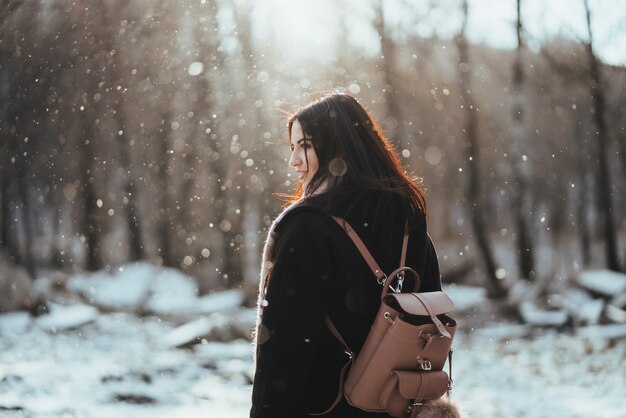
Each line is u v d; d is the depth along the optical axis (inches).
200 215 1099.3
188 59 931.3
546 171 1066.1
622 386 376.5
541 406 327.0
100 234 1026.1
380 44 989.2
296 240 85.5
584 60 995.9
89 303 751.1
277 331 83.7
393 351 84.6
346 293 86.1
